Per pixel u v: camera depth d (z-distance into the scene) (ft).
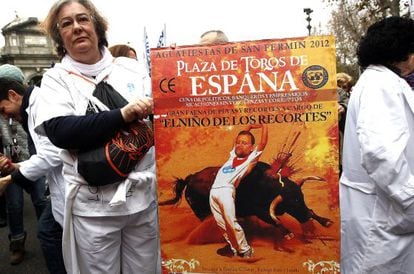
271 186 5.57
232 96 5.53
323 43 5.35
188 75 5.57
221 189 5.66
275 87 5.45
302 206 5.54
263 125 5.52
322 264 5.59
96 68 6.61
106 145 5.98
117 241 6.74
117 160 5.93
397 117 5.76
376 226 6.24
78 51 6.40
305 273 5.64
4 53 99.40
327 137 5.42
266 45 5.43
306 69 5.39
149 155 6.67
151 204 6.90
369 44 6.47
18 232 12.76
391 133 5.66
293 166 5.51
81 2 6.59
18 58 98.73
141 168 6.49
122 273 7.15
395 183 5.61
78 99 6.37
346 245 6.88
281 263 5.67
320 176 5.47
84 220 6.41
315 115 5.41
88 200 6.30
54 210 8.38
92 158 5.92
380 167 5.64
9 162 8.68
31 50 99.60
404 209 5.72
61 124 5.97
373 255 6.27
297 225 5.58
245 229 5.68
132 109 5.85
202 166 5.66
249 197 5.63
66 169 6.41
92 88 6.49
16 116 10.05
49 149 7.98
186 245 5.81
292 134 5.48
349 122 6.82
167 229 5.81
